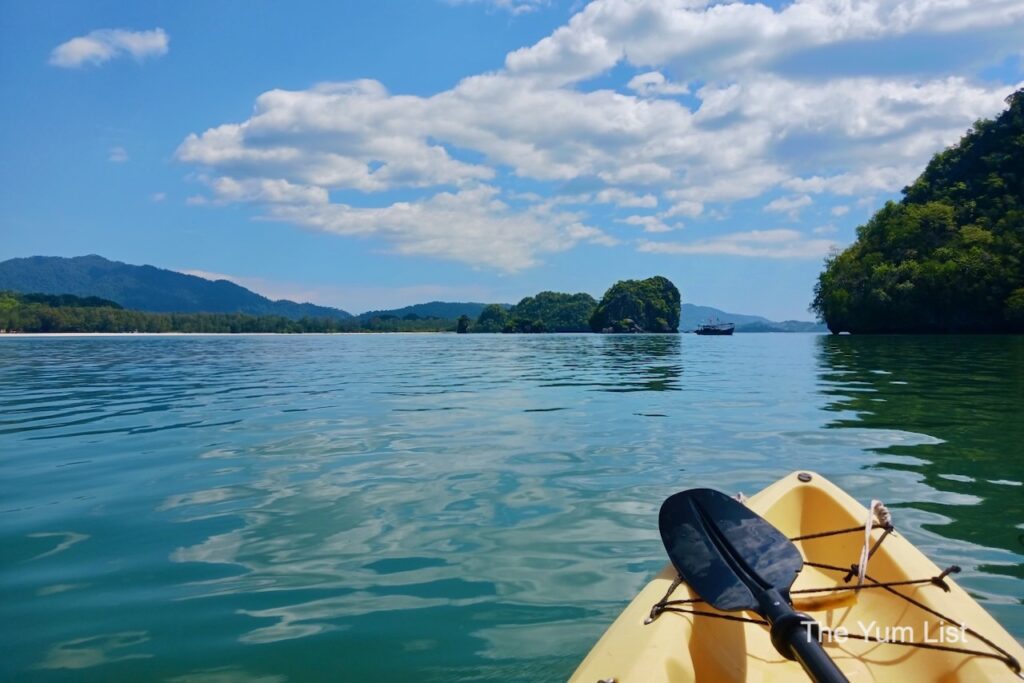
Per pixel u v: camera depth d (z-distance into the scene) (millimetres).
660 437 6840
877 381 12445
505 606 3000
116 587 3234
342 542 3820
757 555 2482
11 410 9258
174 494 4809
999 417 7785
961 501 4438
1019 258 42531
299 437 6957
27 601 3086
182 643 2695
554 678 2426
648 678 1895
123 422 8086
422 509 4410
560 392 11281
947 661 2145
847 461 5629
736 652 2402
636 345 38188
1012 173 51812
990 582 3164
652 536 3881
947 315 44844
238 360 22312
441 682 2406
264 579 3314
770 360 20234
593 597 3086
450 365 19562
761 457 5840
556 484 4996
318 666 2520
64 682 2420
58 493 4867
